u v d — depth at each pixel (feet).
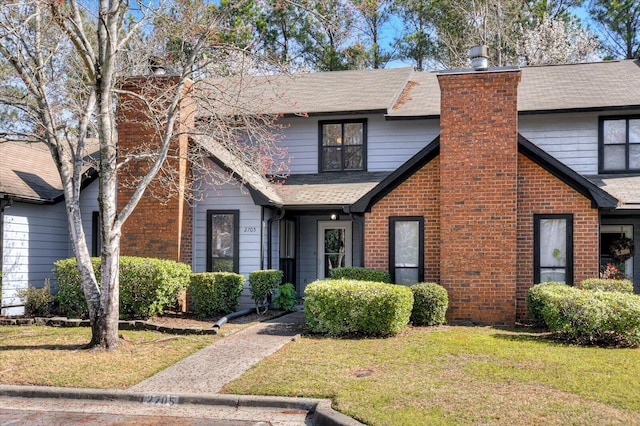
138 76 47.83
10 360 31.01
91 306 33.76
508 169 41.70
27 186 49.93
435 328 39.22
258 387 26.13
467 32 101.04
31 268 49.85
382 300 35.76
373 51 98.27
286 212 56.24
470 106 42.50
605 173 52.60
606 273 45.34
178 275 43.80
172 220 48.24
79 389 26.68
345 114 56.18
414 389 24.67
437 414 21.58
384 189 45.78
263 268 49.93
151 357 31.58
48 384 27.43
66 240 54.60
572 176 41.91
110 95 36.04
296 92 63.00
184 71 36.40
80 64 43.45
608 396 23.00
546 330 38.63
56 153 35.32
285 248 56.90
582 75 60.80
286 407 24.62
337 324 36.55
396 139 56.80
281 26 83.82
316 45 85.97
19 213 48.73
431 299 40.01
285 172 58.18
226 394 25.58
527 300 40.78
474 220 42.04
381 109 55.01
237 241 50.16
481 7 96.53
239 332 38.17
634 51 100.27
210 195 50.85
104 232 33.73
